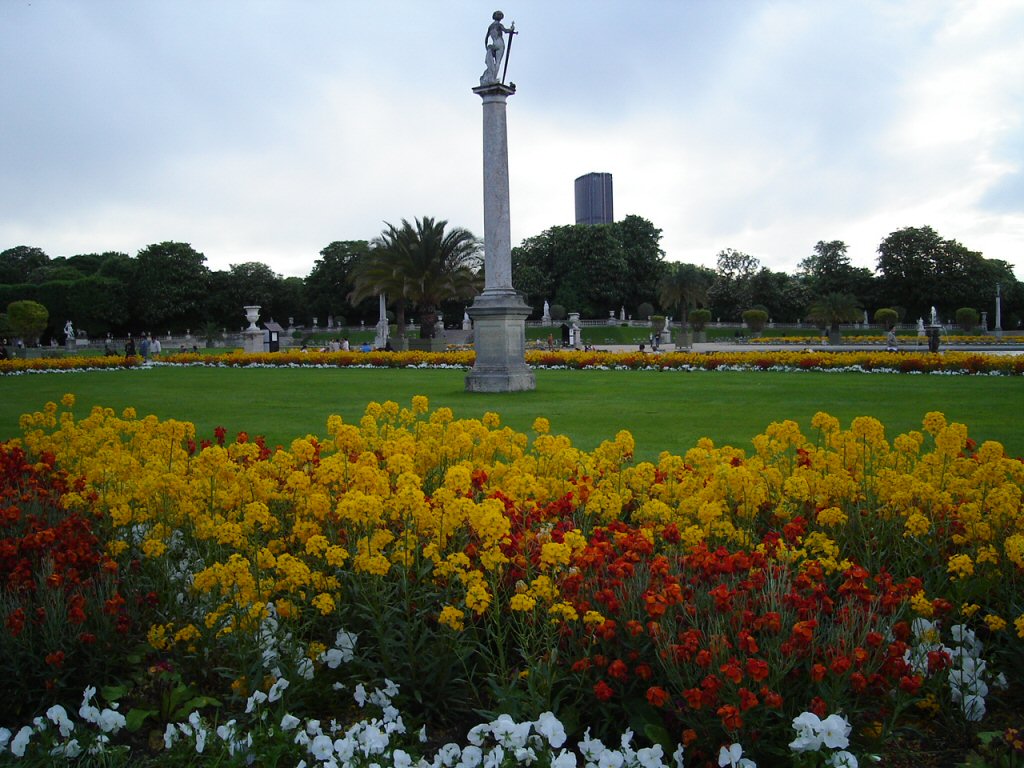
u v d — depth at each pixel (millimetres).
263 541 5379
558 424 13562
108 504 5605
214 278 91938
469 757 3393
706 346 61406
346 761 3475
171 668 4359
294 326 99062
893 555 5102
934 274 88438
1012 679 4148
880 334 77625
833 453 6668
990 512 4953
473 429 7391
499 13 20141
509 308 20406
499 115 20547
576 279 96125
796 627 3420
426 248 45562
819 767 3205
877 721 3631
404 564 4402
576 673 3832
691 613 3805
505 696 3680
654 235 101312
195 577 4234
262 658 4062
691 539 4762
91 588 4555
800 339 65938
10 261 112000
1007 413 14039
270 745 3625
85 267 107750
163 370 35438
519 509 5395
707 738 3361
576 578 4078
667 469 6270
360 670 4258
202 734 3582
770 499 5875
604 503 5547
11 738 3758
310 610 4547
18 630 4004
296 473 5316
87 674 4199
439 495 4605
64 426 8336
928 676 3809
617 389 20609
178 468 6816
